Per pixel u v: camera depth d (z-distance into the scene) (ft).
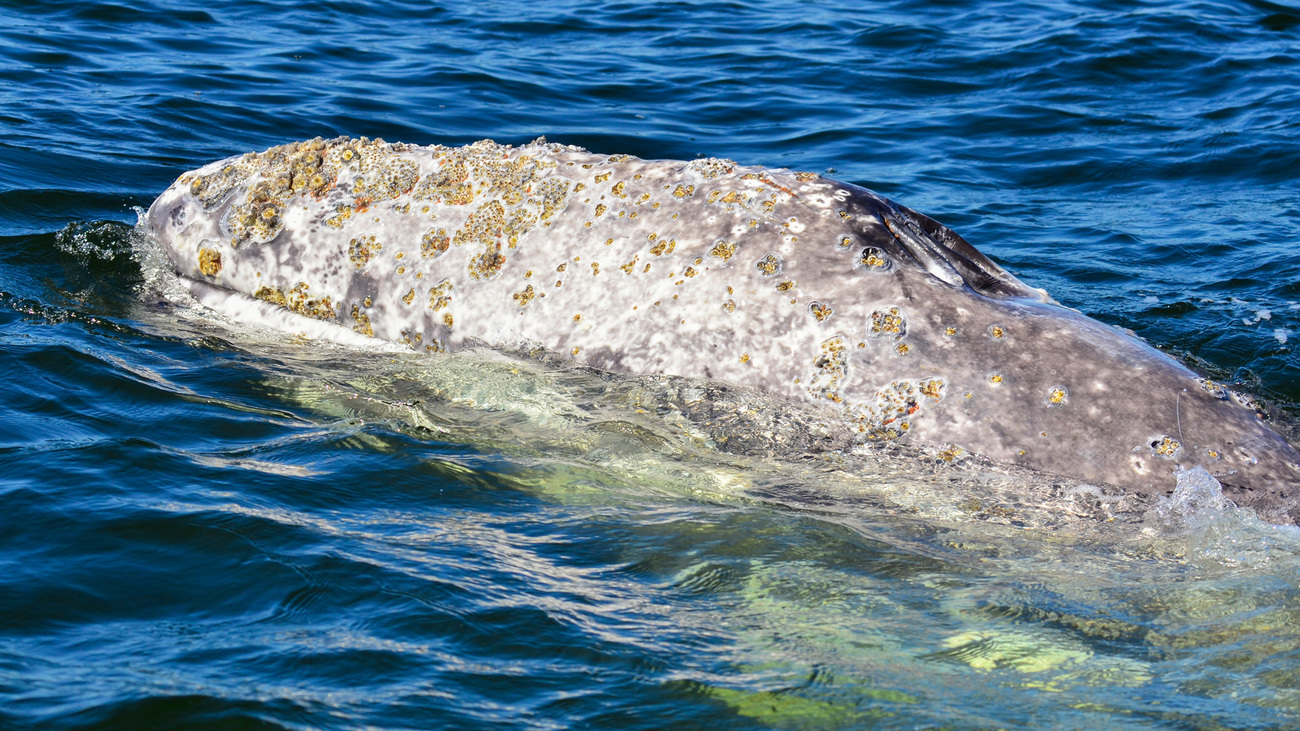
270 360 39.11
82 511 27.04
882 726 21.01
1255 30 108.78
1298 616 25.34
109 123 68.44
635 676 22.29
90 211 53.36
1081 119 85.10
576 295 37.65
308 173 42.19
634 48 100.53
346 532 27.30
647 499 30.89
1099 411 32.50
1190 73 96.12
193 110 72.90
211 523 26.91
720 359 35.50
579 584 25.88
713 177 38.04
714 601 25.58
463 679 21.83
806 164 73.87
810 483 32.24
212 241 42.73
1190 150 78.23
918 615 25.39
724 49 101.19
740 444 33.86
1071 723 21.15
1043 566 28.14
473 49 96.27
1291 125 81.92
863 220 36.50
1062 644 24.22
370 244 40.52
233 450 31.71
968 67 97.66
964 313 34.55
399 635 23.08
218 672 21.44
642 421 34.81
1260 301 51.55
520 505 30.01
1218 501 30.48
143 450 30.71
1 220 50.29
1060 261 58.08
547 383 36.58
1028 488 31.63
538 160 40.01
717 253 36.52
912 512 30.91
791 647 23.73
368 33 99.25
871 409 33.71
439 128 74.69
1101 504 31.04
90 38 88.22
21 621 22.68
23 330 38.91
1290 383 42.55
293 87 80.84
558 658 22.74
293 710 20.43
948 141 80.28
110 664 21.52
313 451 32.04
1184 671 23.13
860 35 106.83
